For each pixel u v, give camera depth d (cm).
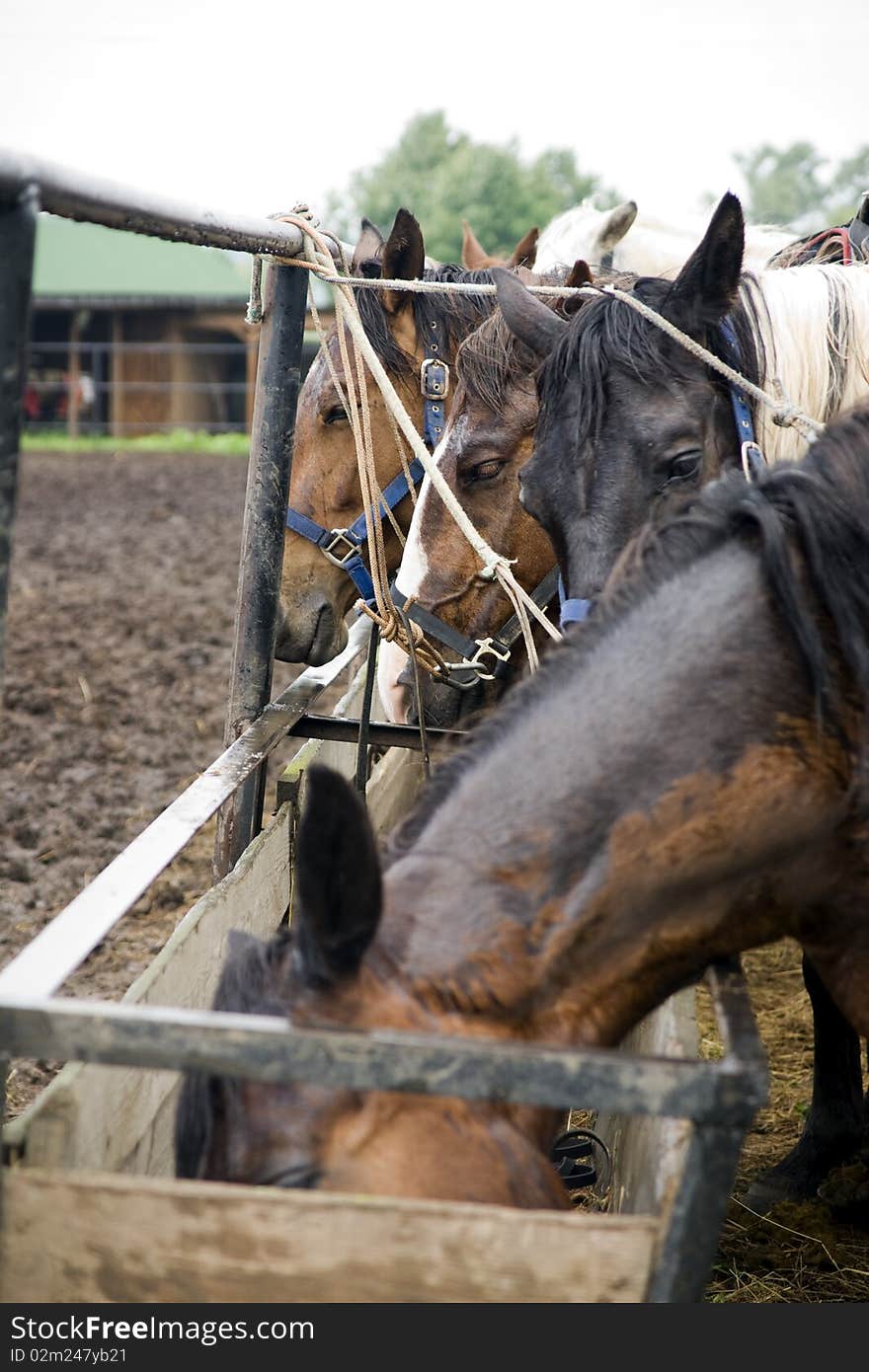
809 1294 252
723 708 161
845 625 167
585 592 237
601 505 240
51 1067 355
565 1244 131
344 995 140
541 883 153
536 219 4506
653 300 255
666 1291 134
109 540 1291
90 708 689
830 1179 288
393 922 148
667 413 243
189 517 1470
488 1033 144
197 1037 133
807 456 183
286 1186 133
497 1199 137
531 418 321
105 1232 133
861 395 269
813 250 357
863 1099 292
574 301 298
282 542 306
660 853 158
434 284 304
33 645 830
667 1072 132
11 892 458
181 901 461
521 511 327
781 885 171
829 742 166
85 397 3231
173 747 628
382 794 375
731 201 240
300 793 291
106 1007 136
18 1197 134
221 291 3431
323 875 135
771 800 162
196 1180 141
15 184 137
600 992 158
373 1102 138
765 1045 376
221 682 748
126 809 543
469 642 332
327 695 699
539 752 159
